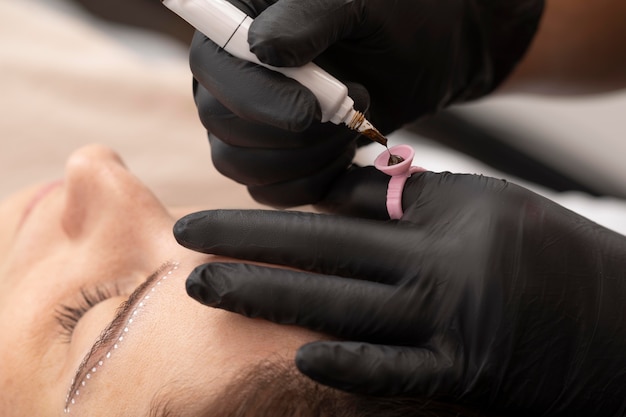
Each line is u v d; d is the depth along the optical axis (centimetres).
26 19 157
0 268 99
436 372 61
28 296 82
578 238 66
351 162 78
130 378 66
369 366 59
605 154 185
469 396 63
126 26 207
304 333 65
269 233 66
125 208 80
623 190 182
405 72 82
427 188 68
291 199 76
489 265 63
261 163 72
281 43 61
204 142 140
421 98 87
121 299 75
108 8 208
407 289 64
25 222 97
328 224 66
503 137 181
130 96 144
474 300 63
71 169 84
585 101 183
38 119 138
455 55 87
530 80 116
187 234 66
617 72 118
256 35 61
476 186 66
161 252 77
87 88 144
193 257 73
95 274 79
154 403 64
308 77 63
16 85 141
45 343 78
